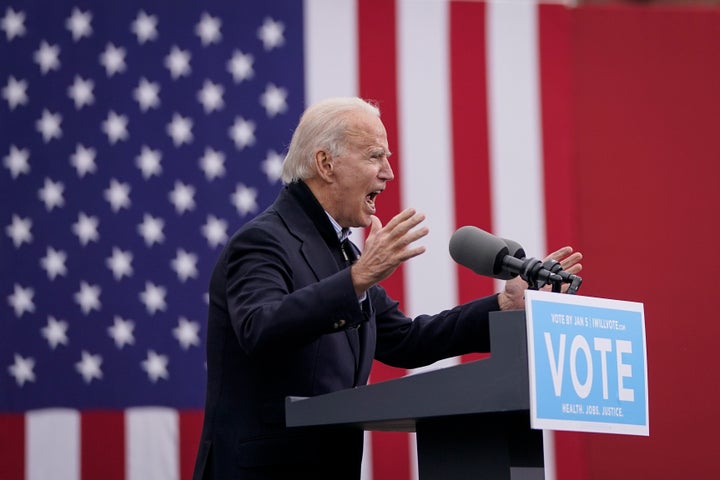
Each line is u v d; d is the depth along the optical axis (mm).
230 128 26094
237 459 12727
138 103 25906
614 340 10664
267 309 11781
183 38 26219
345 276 11508
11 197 25281
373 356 13906
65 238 25281
